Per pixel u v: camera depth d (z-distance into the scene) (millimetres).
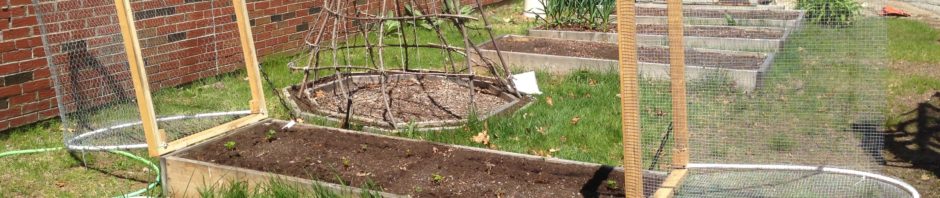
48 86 6895
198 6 8375
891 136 6633
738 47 9492
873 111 5180
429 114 7246
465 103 7621
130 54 5199
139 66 5230
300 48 9969
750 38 9859
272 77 8625
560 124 6738
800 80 5727
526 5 13719
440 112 7316
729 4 10828
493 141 6398
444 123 6754
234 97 7836
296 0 9812
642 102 6195
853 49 5234
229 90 8148
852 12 5262
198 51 8445
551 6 12023
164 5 7945
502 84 7965
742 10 10688
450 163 5383
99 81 7152
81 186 5574
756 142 5402
